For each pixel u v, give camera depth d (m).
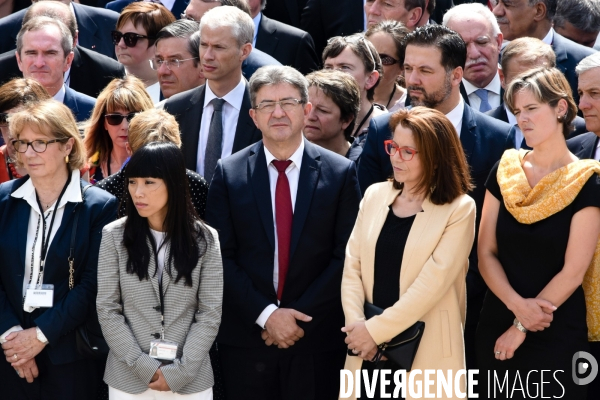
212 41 20.06
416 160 15.52
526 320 15.47
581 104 17.92
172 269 15.73
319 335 17.14
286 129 16.91
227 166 17.48
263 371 17.09
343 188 17.23
